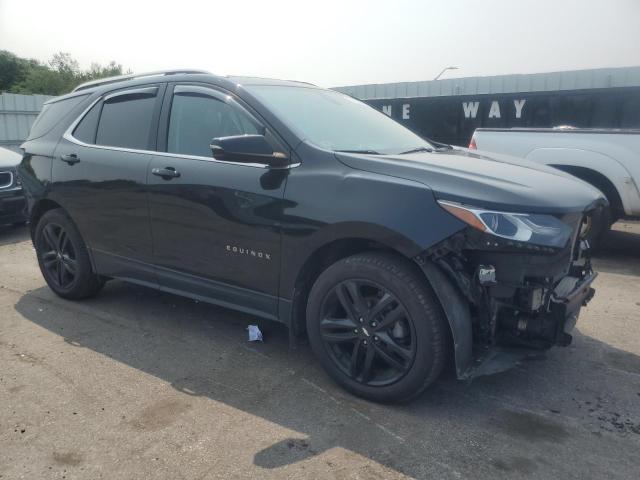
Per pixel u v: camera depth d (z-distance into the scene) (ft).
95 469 8.65
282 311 11.40
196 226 12.28
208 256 12.28
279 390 11.07
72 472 8.58
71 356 12.64
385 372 10.52
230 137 10.37
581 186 11.12
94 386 11.24
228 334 13.88
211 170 11.96
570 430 9.69
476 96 28.37
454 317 9.32
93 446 9.23
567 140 21.29
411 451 9.07
